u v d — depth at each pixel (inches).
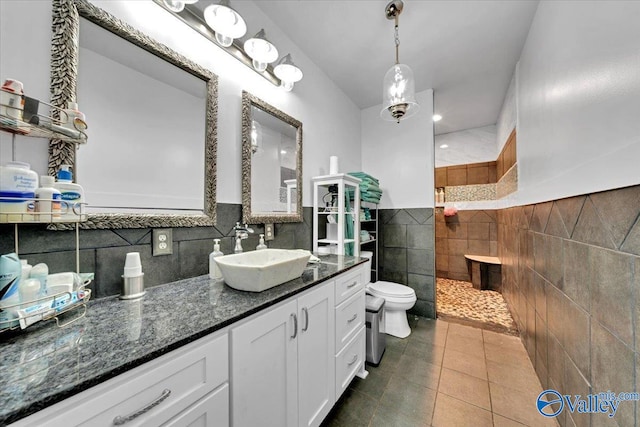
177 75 44.8
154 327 25.4
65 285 27.5
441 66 84.9
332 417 49.0
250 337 30.7
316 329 43.9
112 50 36.5
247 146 57.0
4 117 23.6
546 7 54.9
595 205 35.0
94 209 34.4
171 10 41.3
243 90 57.3
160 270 41.4
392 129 109.2
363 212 100.5
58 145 30.7
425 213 101.7
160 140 42.3
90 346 21.7
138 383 20.3
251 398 30.8
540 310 59.2
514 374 61.6
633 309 27.1
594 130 35.7
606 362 31.9
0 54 27.6
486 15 63.0
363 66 85.1
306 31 68.9
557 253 48.6
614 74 31.3
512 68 85.6
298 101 75.8
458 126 140.5
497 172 131.3
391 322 83.6
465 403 52.2
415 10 61.4
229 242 53.4
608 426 31.5
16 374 17.8
